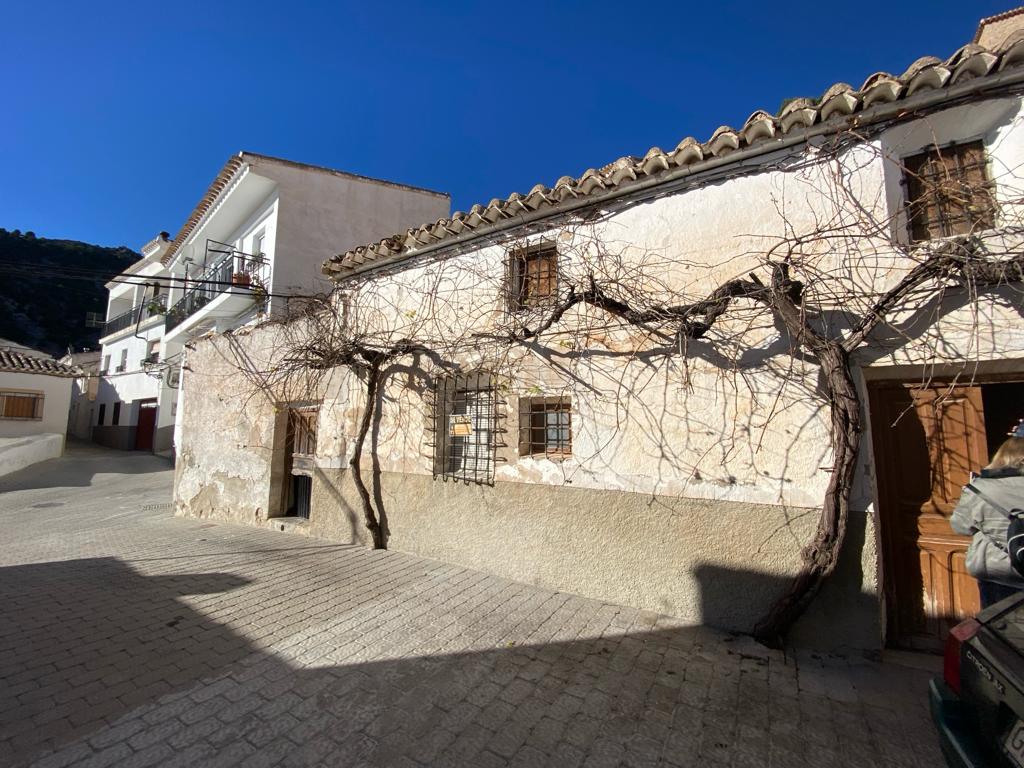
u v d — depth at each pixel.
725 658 3.42
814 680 3.14
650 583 4.18
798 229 3.80
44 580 5.34
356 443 6.56
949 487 3.46
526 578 4.89
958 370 3.32
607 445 4.50
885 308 3.29
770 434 3.75
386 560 5.77
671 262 4.34
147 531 8.18
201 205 15.23
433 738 2.65
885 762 2.44
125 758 2.49
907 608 3.53
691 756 2.50
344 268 6.98
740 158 4.04
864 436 3.47
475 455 5.45
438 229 5.78
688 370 4.12
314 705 2.95
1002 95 3.23
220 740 2.63
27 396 20.58
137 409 23.86
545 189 5.06
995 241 3.23
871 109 3.51
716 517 3.92
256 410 8.59
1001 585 2.66
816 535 3.42
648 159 4.33
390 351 6.24
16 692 3.10
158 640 3.80
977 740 1.85
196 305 16.42
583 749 2.56
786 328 3.75
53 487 14.65
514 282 5.39
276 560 5.92
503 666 3.36
